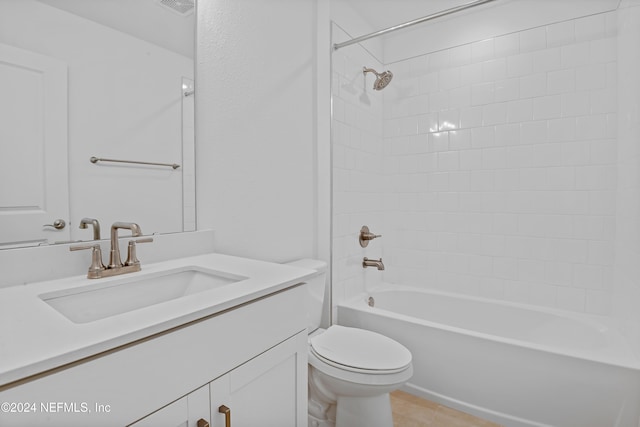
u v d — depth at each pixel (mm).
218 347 747
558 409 1393
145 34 1166
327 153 1943
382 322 1854
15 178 869
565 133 1950
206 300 747
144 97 1163
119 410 567
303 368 1036
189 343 682
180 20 1277
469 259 2266
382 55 2555
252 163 1562
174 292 1086
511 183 2115
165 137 1229
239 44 1495
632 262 1520
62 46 955
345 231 2084
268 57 1641
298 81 1834
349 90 2119
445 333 1652
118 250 1010
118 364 565
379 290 2355
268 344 893
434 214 2391
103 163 1055
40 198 916
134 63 1135
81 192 1003
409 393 1778
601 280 1859
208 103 1374
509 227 2127
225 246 1440
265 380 892
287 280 937
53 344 519
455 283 2318
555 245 1988
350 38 2133
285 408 967
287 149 1759
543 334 1924
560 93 1962
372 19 2324
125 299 955
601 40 1848
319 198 1972
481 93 2203
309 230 1924
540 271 2033
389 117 2555
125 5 1109
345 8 2086
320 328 1755
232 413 789
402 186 2518
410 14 2268
